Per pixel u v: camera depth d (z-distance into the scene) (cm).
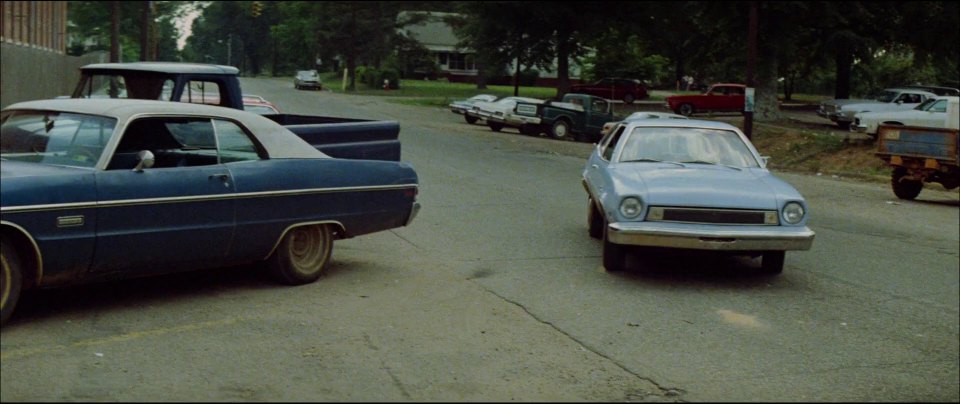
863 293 898
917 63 4531
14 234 594
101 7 7088
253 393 513
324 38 8338
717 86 4644
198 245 698
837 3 3619
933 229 1451
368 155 948
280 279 787
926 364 659
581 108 3219
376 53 8619
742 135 1039
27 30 4059
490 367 591
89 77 1084
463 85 8619
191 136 716
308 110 4322
